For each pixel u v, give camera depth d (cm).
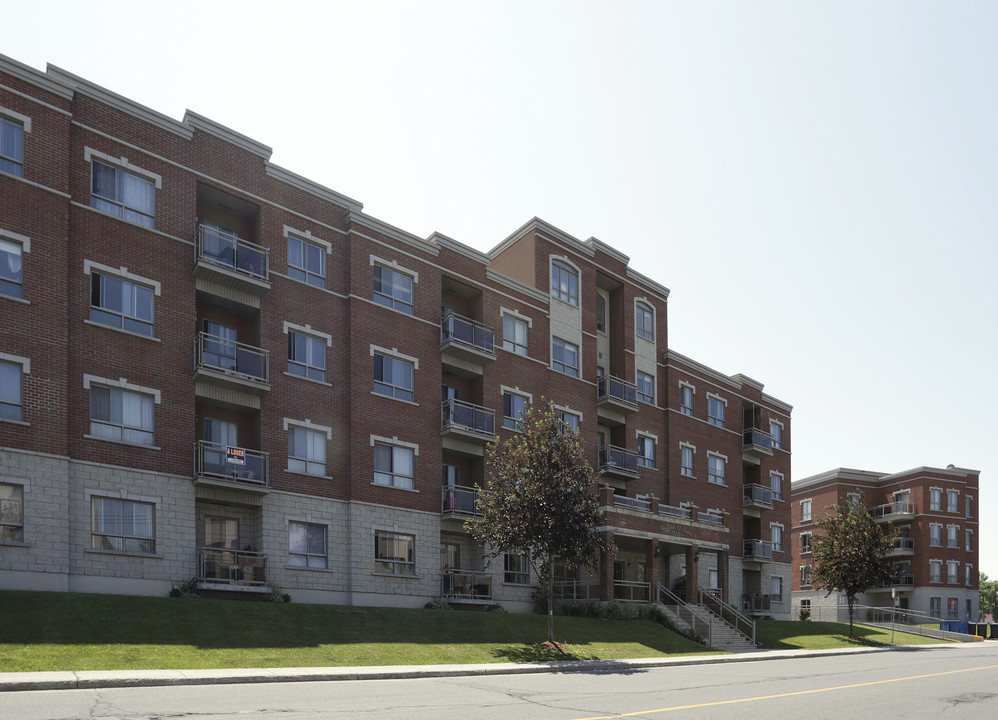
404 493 3197
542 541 2592
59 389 2347
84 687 1413
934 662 2769
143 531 2494
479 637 2520
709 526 4059
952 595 7088
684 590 4122
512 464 2703
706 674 2083
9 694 1302
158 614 2100
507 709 1285
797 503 7912
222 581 2598
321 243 3152
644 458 4503
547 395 3906
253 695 1370
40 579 2219
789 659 2934
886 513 7444
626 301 4538
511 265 4175
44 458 2281
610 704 1385
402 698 1393
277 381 2919
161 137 2759
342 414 3088
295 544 2859
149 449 2541
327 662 1931
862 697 1608
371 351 3200
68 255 2445
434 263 3522
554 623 2936
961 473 7381
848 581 4378
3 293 2295
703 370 5047
